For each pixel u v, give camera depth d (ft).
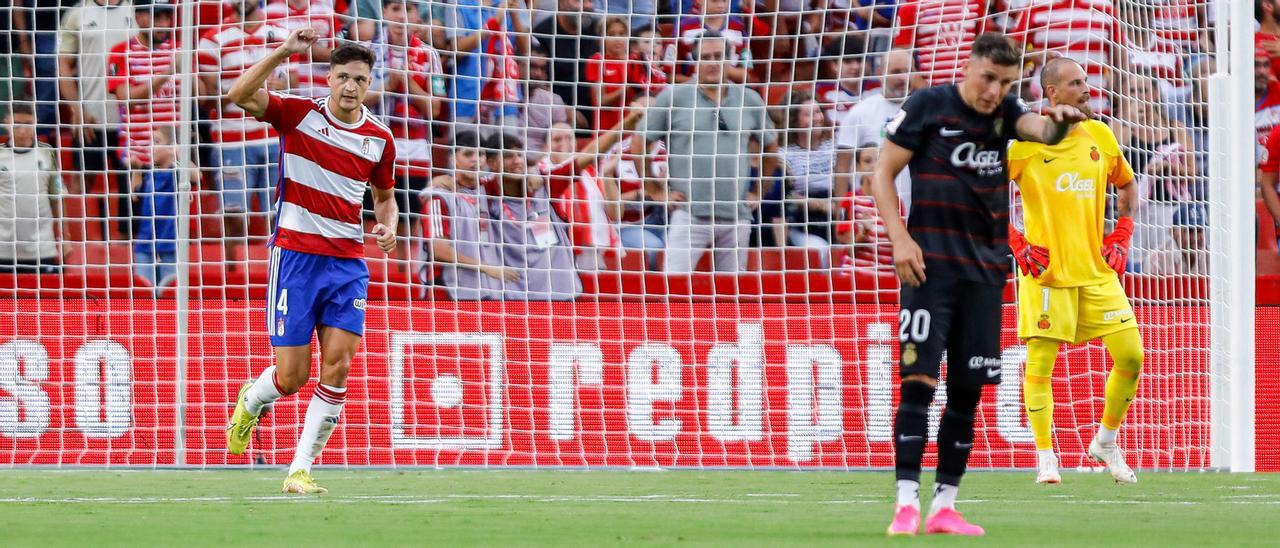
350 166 73.05
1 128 121.90
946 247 48.21
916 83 124.77
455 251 112.47
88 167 123.75
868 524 55.21
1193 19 119.85
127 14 124.88
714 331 106.83
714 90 124.06
